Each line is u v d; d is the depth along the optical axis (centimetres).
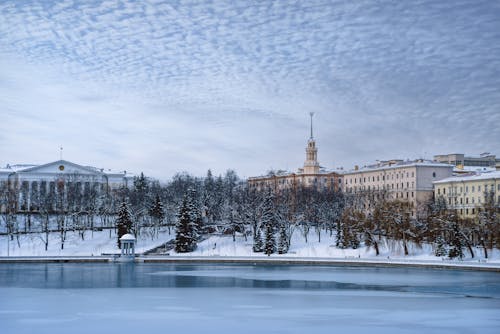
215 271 14838
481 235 16362
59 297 10025
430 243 17488
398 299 9744
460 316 8206
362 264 16238
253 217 19888
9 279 12875
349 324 7669
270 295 10250
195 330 7319
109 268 15750
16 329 7400
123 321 7856
